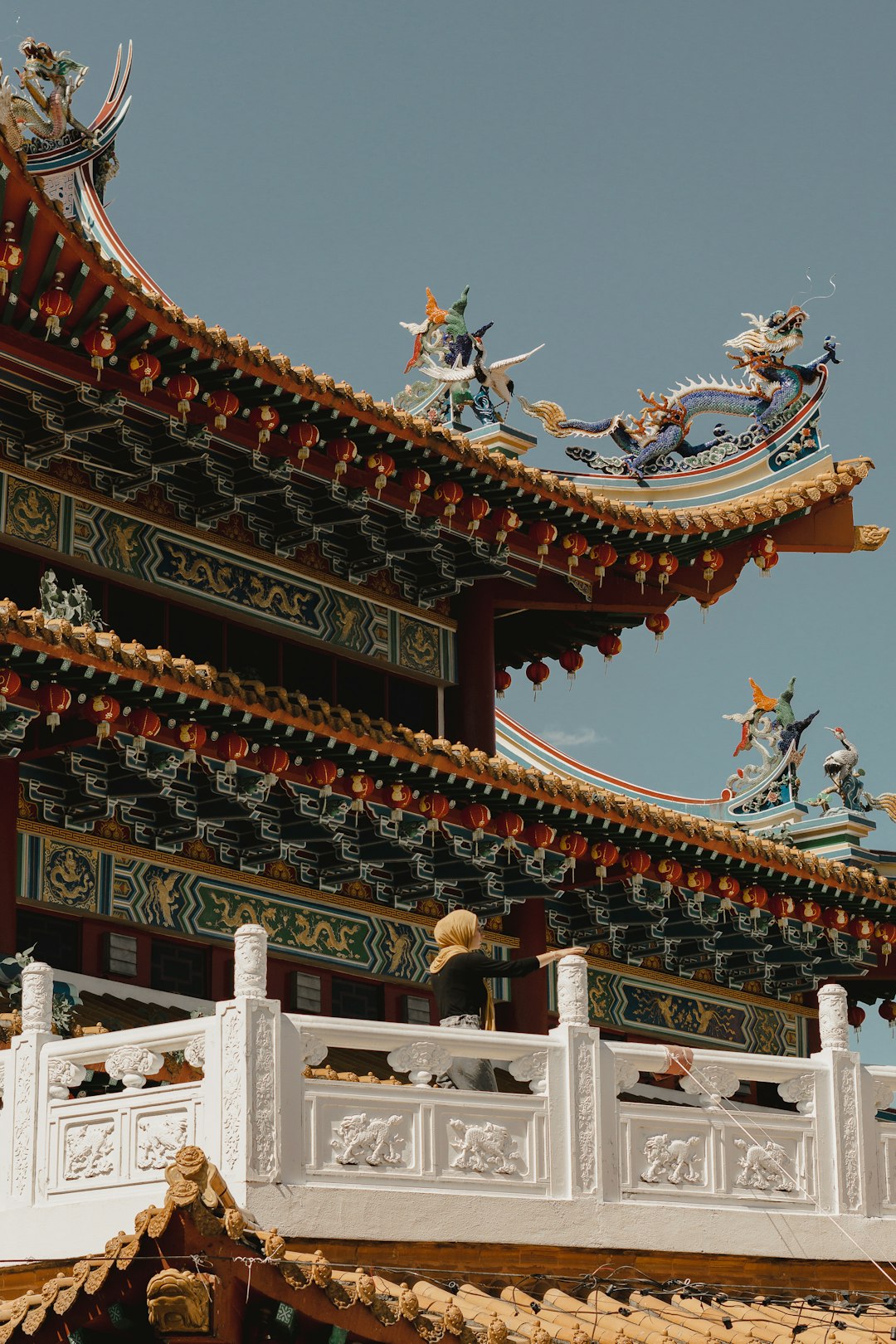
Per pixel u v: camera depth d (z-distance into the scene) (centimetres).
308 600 3022
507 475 3047
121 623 2784
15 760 2455
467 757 2733
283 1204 1589
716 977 3538
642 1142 1812
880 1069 1975
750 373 3575
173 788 2572
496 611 3381
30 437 2653
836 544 3584
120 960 2583
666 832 3033
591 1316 1667
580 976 1825
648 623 3497
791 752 3672
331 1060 2562
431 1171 1686
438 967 1906
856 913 3475
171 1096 1630
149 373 2588
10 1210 1664
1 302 2473
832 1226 1886
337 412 2797
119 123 3391
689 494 3475
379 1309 1409
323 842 2789
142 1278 1335
